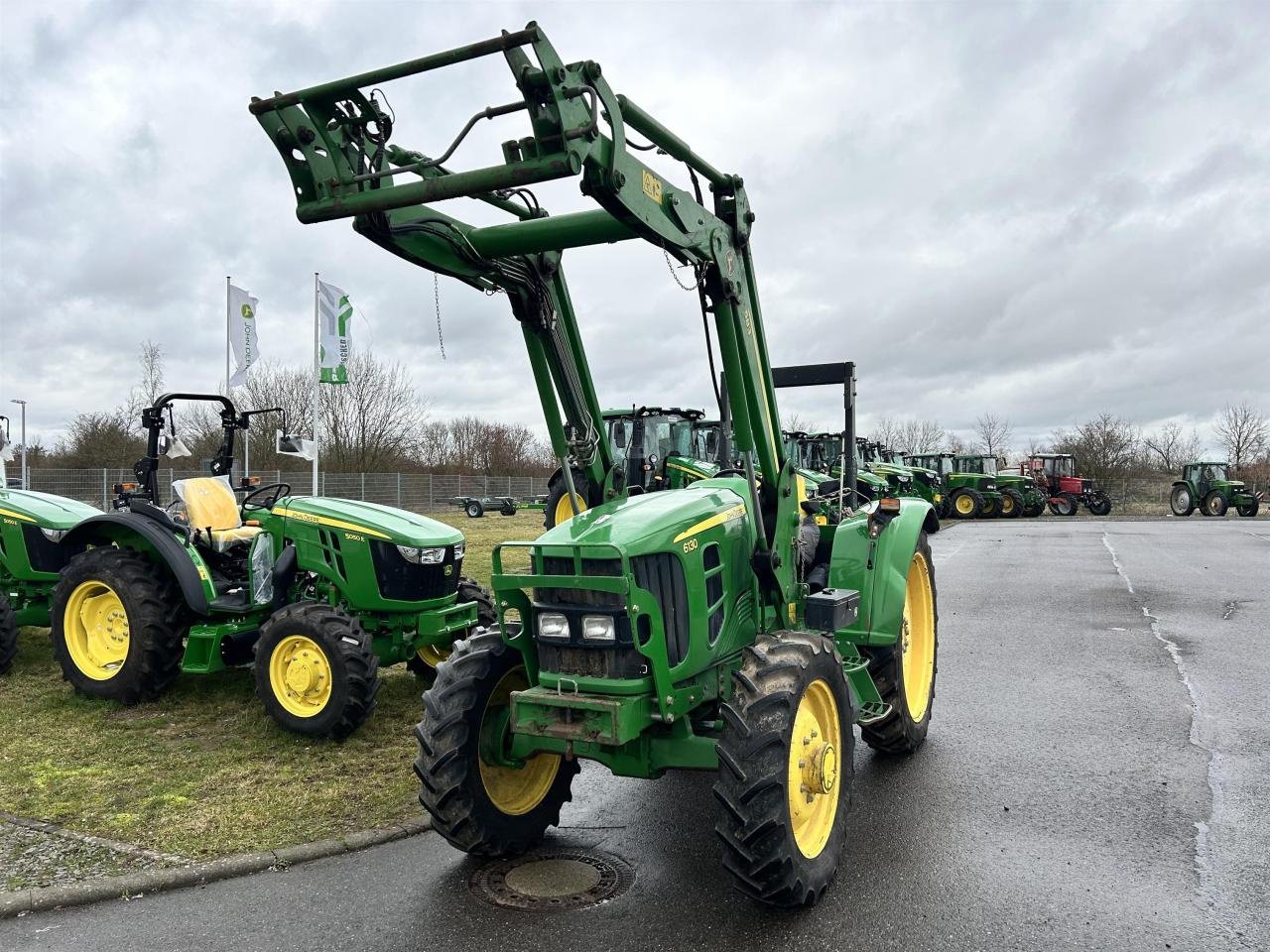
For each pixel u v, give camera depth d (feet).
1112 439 146.30
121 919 10.86
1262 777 15.56
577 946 10.23
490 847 12.21
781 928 10.62
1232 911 10.94
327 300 51.49
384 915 10.97
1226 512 110.32
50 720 18.75
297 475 107.45
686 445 59.88
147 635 19.16
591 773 16.74
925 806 14.48
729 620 12.59
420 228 12.14
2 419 30.63
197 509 20.56
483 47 9.41
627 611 10.69
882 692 16.26
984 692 21.68
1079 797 14.79
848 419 18.20
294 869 12.25
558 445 14.85
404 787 15.08
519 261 13.84
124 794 14.67
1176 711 19.76
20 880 11.61
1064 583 42.55
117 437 106.11
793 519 14.02
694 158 12.22
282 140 10.38
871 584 15.56
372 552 18.81
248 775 15.61
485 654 12.44
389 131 10.91
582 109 9.70
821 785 11.25
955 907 11.10
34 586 23.48
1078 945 10.21
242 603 19.13
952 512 108.06
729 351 12.76
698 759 11.24
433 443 170.09
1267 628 29.94
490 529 74.08
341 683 16.97
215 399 22.18
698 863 12.51
